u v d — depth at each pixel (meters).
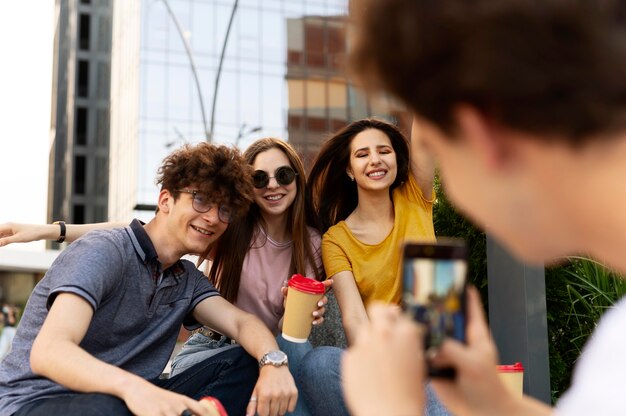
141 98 33.72
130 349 2.30
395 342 0.69
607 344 0.61
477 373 0.76
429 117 0.60
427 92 0.58
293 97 35.34
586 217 0.58
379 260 2.88
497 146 0.58
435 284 0.71
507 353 2.85
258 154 2.98
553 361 3.12
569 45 0.53
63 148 56.78
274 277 2.97
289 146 3.04
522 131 0.56
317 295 2.41
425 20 0.56
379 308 0.73
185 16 34.84
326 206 3.19
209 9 35.25
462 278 0.71
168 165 2.38
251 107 35.03
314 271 2.99
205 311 2.52
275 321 2.97
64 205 54.28
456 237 3.43
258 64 35.47
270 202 2.95
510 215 0.61
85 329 2.07
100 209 51.16
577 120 0.54
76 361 1.94
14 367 2.17
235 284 2.94
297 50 35.81
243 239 2.96
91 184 53.12
